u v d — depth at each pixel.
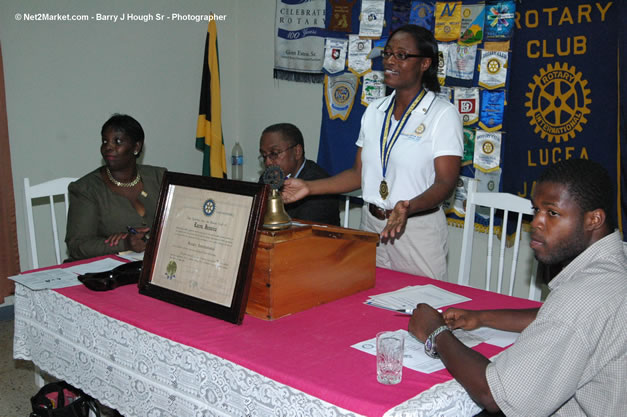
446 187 2.08
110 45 3.57
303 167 2.57
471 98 3.01
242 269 1.40
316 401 1.08
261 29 4.04
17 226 3.31
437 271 2.22
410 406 1.01
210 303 1.45
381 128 2.26
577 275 1.04
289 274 1.46
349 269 1.63
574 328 0.97
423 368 1.18
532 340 1.00
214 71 3.97
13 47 3.18
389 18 3.29
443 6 3.03
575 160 1.08
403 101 2.20
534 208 1.12
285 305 1.46
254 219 1.41
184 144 4.06
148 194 2.41
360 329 1.38
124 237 2.13
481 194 2.30
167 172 1.65
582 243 1.06
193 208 1.56
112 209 2.32
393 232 1.74
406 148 2.15
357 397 1.04
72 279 1.79
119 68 3.63
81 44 3.44
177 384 1.35
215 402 1.28
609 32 2.55
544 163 2.82
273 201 1.48
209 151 4.00
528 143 2.86
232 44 4.20
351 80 3.53
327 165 3.71
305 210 2.51
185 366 1.33
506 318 1.39
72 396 1.87
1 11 3.11
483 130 3.00
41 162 3.37
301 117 3.91
